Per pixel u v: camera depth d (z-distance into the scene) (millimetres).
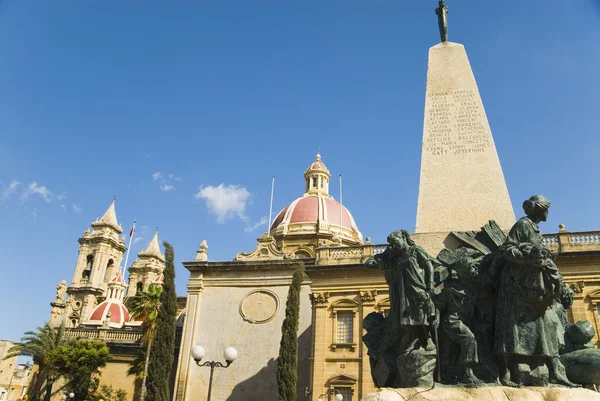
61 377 50500
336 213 61375
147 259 100750
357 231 63281
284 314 39406
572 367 7035
